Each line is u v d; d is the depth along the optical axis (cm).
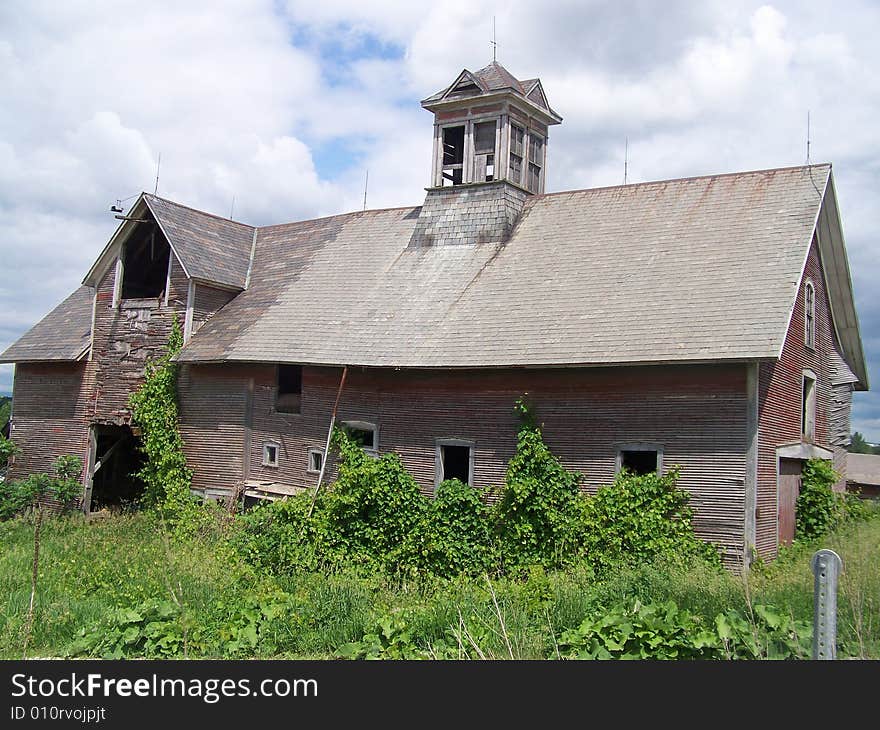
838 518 2177
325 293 2617
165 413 2681
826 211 2270
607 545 1841
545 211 2570
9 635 1301
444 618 1262
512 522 1961
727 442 1797
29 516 2786
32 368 3167
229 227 3094
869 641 988
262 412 2519
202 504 2562
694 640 1002
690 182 2372
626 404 1909
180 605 1306
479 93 2648
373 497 2122
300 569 1962
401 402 2223
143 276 3203
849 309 2522
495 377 2081
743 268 1980
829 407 2512
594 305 2075
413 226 2783
